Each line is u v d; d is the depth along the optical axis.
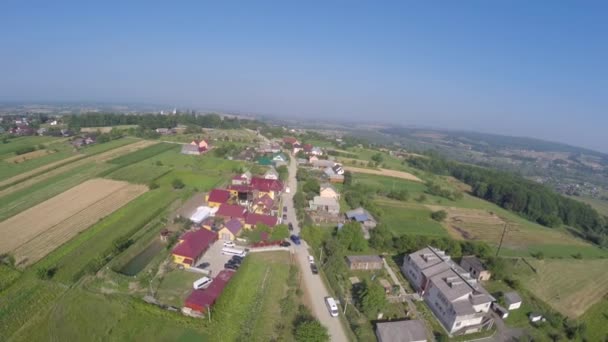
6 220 73.62
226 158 149.62
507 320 54.25
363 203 102.38
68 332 42.50
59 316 45.03
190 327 44.53
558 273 74.31
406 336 44.97
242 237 72.94
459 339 48.31
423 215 105.44
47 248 62.56
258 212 88.69
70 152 137.50
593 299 64.25
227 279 54.78
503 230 102.12
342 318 49.41
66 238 66.88
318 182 116.19
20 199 86.12
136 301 47.84
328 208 94.44
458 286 52.19
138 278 54.12
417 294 58.03
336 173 134.25
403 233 88.81
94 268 55.34
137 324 44.47
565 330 53.41
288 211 92.50
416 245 72.19
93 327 43.66
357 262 64.31
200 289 53.28
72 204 84.38
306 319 47.88
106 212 80.19
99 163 123.75
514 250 86.56
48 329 42.72
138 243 65.50
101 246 64.44
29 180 101.56
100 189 95.94
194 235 65.44
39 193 91.00
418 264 59.94
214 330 44.47
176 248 61.62
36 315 44.94
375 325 48.91
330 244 67.25
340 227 77.81
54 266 56.47
